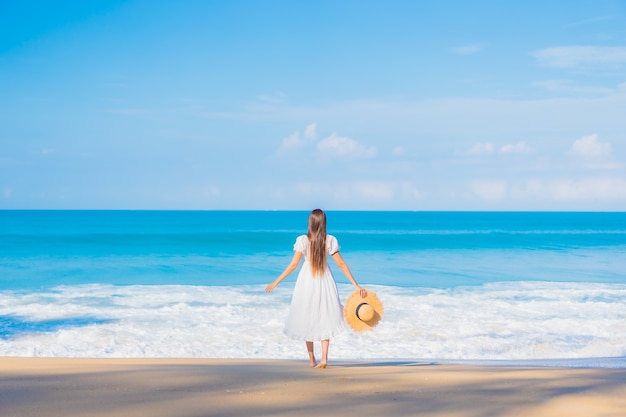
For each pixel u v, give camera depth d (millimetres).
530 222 111062
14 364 7730
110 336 12609
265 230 62344
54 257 29531
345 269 7215
